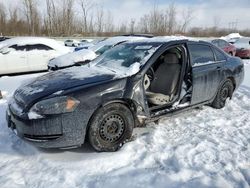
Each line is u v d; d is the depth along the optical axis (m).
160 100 4.27
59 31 45.22
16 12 45.34
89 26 47.34
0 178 3.03
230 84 5.62
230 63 5.50
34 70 10.72
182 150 3.66
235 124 4.65
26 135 3.34
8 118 3.68
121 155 3.51
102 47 9.11
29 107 3.33
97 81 3.62
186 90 4.56
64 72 4.25
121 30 49.34
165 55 4.61
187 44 4.61
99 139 3.56
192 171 3.16
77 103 3.32
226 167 3.25
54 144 3.31
